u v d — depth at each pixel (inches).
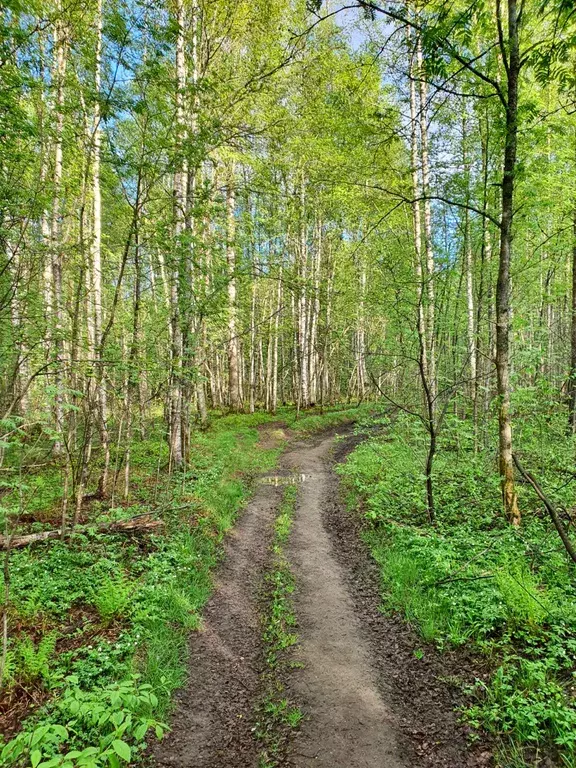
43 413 272.8
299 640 220.4
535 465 375.9
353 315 839.1
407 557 277.1
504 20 319.6
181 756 154.8
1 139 231.6
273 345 1154.7
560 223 447.8
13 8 216.7
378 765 145.8
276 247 852.0
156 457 506.0
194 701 182.2
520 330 404.8
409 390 504.1
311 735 161.6
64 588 228.7
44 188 261.7
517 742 139.9
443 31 211.6
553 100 390.9
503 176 266.7
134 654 188.9
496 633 193.2
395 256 351.9
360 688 183.5
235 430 770.8
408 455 451.5
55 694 161.5
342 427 906.7
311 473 562.3
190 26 422.0
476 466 387.9
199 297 397.1
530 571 227.5
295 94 471.5
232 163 591.2
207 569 283.7
